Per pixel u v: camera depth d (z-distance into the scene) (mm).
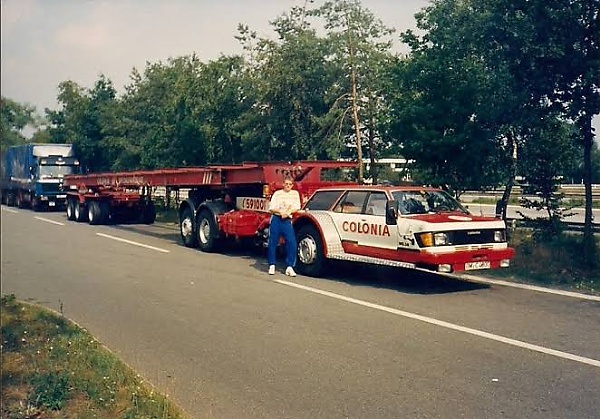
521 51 12641
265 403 5844
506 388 6121
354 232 12016
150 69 29734
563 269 12219
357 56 21672
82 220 26875
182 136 24266
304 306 9766
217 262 14758
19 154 37469
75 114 36875
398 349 7422
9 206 40344
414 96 14727
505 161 14727
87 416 5352
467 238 10820
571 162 14258
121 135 31484
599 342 7648
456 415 5488
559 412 5539
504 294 10594
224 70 23969
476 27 13719
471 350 7352
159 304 10008
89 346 7402
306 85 22219
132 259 15266
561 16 11836
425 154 14352
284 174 14727
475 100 13992
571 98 12508
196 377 6586
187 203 17766
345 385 6270
